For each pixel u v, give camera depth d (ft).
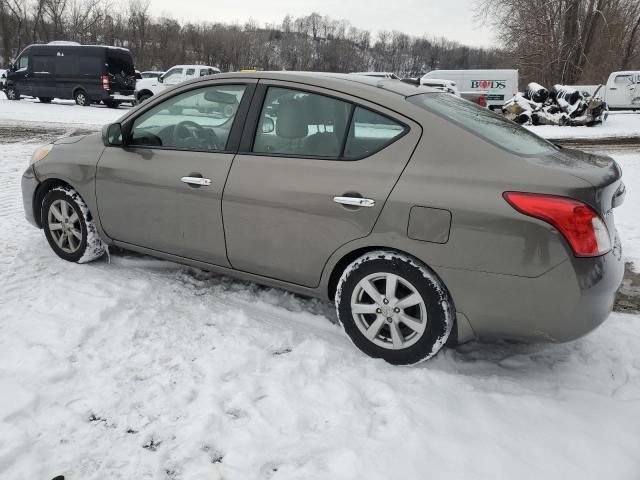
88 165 12.81
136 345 9.88
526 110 68.59
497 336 8.79
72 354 9.44
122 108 72.59
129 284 12.45
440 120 9.08
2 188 22.16
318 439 7.57
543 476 6.98
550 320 8.15
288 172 10.05
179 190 11.33
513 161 8.39
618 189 8.84
